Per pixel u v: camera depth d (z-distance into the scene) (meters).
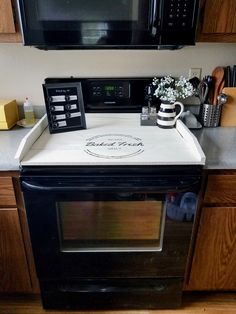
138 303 1.41
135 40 1.08
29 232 1.17
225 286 1.40
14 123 1.47
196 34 1.13
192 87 1.37
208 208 1.17
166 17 1.04
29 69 1.47
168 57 1.46
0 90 1.52
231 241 1.26
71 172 1.04
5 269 1.31
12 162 1.04
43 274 1.28
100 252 1.22
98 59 1.46
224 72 1.39
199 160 1.04
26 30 1.05
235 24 1.15
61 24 1.05
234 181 1.12
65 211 1.14
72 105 1.29
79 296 1.37
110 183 1.03
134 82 1.44
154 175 1.04
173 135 1.28
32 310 1.43
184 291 1.52
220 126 1.48
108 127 1.38
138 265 1.27
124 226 1.19
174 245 1.21
